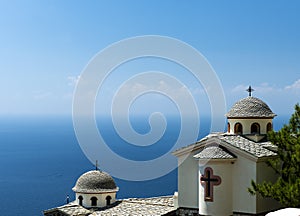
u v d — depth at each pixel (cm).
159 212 3900
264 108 4038
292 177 3192
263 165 3553
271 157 3578
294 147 3225
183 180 3850
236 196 3581
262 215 3541
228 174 3584
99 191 4541
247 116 3972
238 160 3588
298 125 3353
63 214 4366
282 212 2762
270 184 3269
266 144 3759
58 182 11769
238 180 3578
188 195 3822
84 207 4528
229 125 4097
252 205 3509
